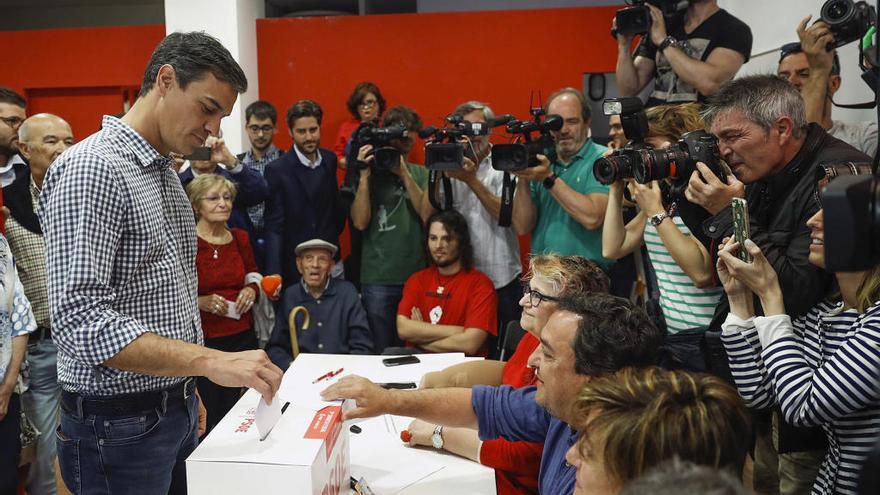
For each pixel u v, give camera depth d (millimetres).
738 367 1844
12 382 2754
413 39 5125
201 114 1812
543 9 5000
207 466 1437
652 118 2562
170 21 5055
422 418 1915
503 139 4852
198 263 3613
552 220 3574
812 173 1878
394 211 4004
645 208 2568
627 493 725
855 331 1607
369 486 1916
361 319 3822
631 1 3330
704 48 3191
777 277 1809
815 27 2652
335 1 6039
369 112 4859
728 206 1923
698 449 1000
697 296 2535
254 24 5250
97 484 1875
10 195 3172
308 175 4188
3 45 5293
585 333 1450
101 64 5242
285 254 4195
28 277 3160
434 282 3736
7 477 2797
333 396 1829
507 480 2018
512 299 3816
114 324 1659
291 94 5266
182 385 1939
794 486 2014
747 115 1896
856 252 903
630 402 1084
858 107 2793
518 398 1905
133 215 1763
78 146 1765
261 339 3953
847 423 1637
